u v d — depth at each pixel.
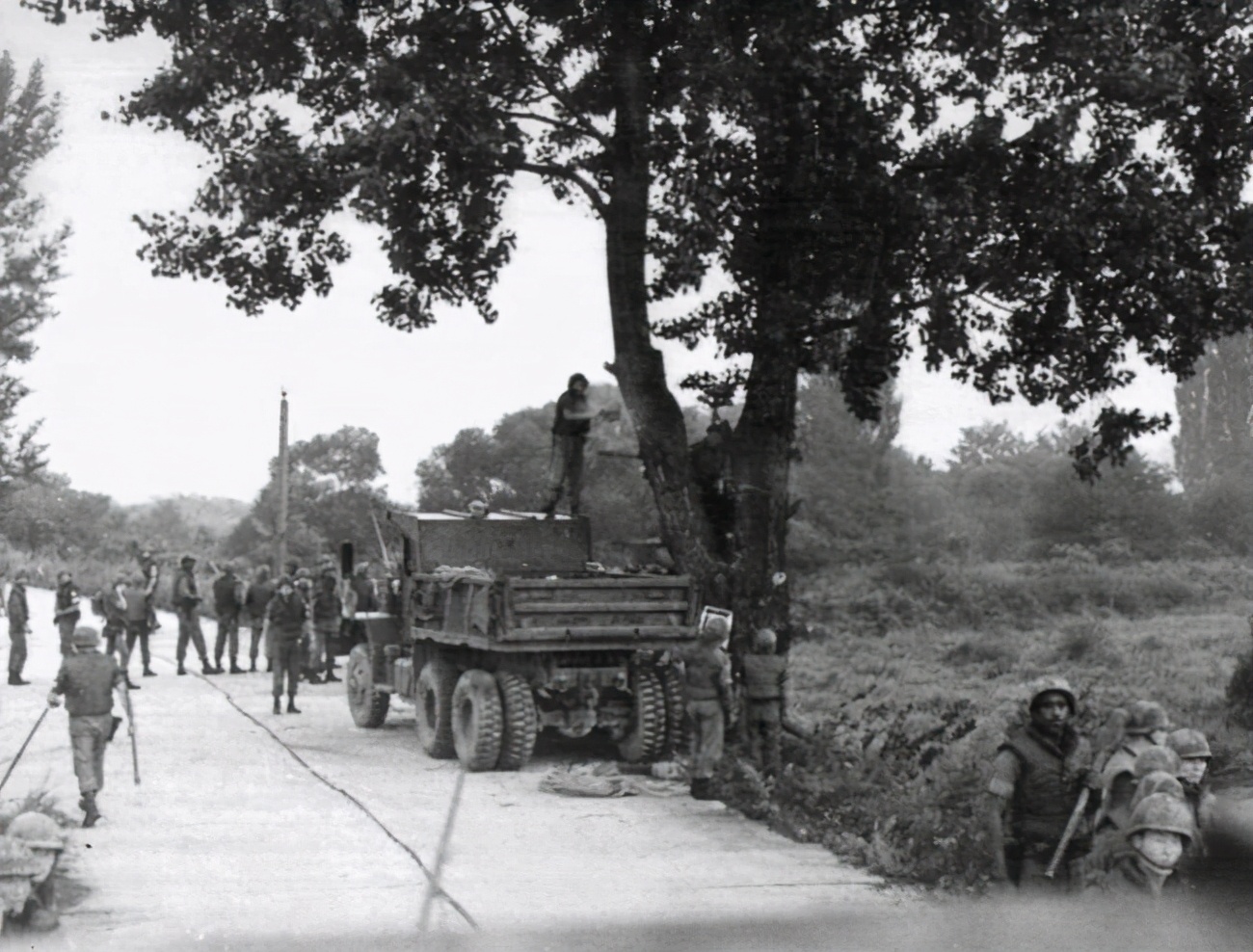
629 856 9.02
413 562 15.62
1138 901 6.82
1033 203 13.31
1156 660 13.79
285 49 13.41
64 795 10.58
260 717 16.94
